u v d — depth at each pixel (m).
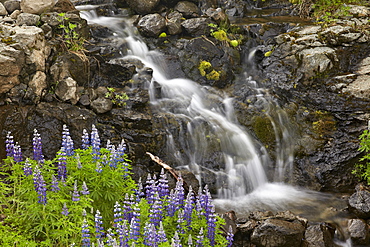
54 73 9.09
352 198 8.39
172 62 11.50
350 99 10.46
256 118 10.36
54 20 10.05
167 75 11.27
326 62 11.31
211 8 13.27
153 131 9.23
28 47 8.70
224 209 8.40
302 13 14.64
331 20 12.90
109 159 6.42
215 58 11.80
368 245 7.63
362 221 7.82
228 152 9.61
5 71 8.41
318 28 12.41
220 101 10.79
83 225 5.26
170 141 9.33
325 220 8.07
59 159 6.01
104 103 9.04
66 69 9.21
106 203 6.18
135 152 8.62
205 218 5.95
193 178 8.58
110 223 6.14
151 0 12.75
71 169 6.14
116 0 13.34
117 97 9.45
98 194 6.10
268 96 11.02
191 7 13.23
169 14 12.83
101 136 8.59
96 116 8.91
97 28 11.46
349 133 9.93
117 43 11.18
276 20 14.09
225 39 12.40
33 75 8.81
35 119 8.38
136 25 12.25
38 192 5.59
